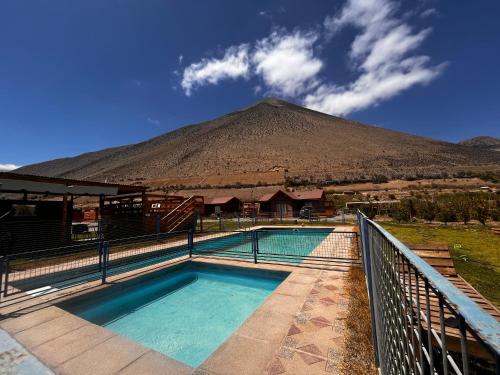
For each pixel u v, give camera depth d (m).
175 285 8.31
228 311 6.48
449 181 63.47
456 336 3.29
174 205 18.58
